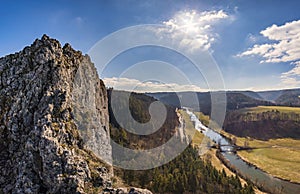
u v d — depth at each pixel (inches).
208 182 3634.4
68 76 2947.8
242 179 4596.5
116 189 2283.5
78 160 2364.7
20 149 2541.8
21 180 2271.2
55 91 2731.3
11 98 2888.8
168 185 3169.3
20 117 2691.9
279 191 4375.0
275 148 6727.4
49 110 2564.0
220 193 3543.3
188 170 3545.8
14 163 2475.4
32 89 2790.4
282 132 7854.3
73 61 3149.6
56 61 2942.9
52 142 2322.8
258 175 4970.5
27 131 2615.7
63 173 2245.3
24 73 3009.4
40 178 2282.2
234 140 6855.3
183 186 3289.9
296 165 5585.6
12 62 3213.6
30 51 3134.8
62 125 2516.0
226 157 5502.0
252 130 7815.0
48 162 2257.6
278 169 5393.7
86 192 2192.4
